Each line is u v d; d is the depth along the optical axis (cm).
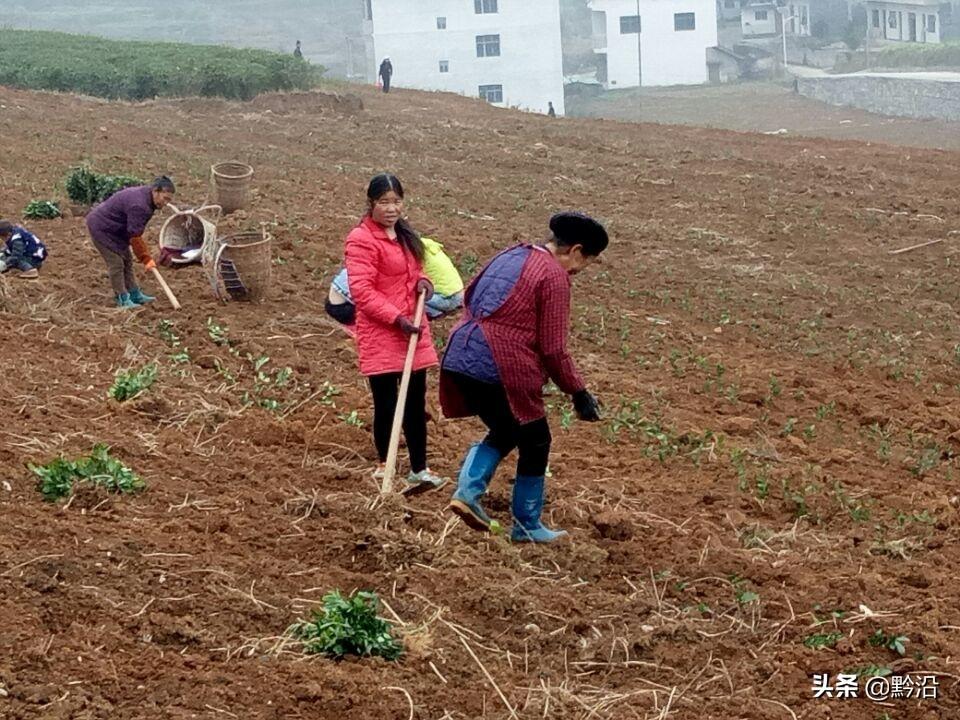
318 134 2495
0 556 603
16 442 763
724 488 821
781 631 614
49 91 2920
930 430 985
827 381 1106
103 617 566
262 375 963
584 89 6253
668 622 616
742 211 1917
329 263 1352
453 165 2230
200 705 506
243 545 662
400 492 740
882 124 4566
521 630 604
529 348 651
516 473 749
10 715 484
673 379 1086
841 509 791
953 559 715
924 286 1516
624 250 1609
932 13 6694
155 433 822
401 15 5628
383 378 736
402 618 602
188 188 1738
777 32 7350
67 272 1237
